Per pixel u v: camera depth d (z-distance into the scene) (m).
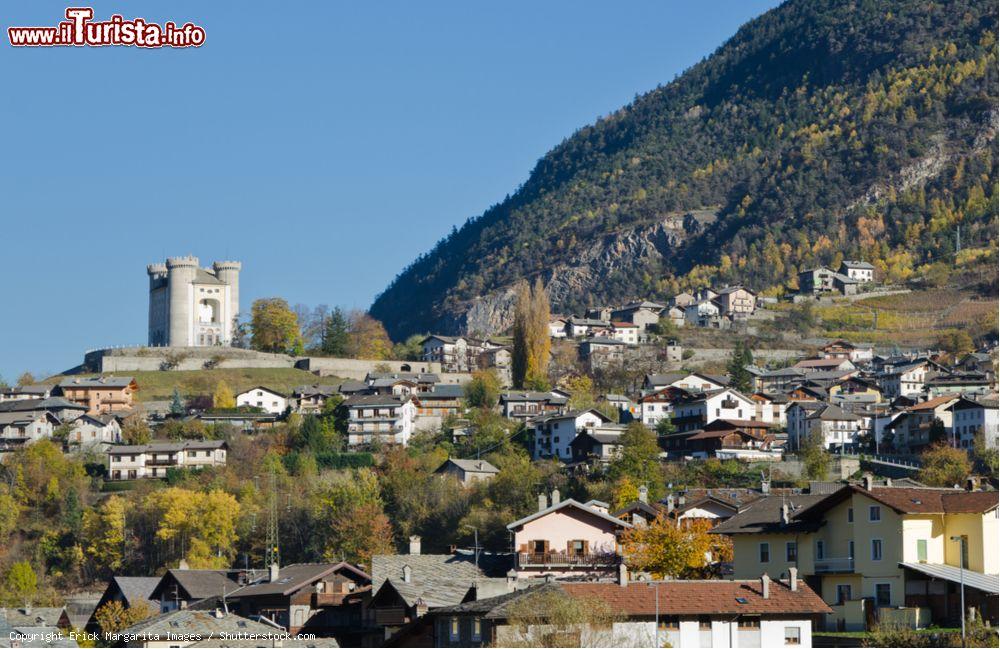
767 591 103.19
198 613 120.81
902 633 104.12
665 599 100.69
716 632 100.25
